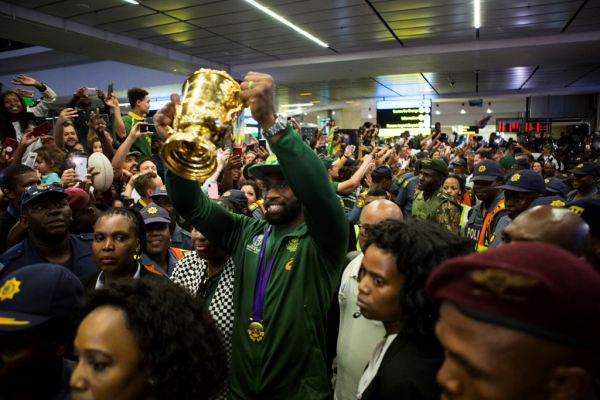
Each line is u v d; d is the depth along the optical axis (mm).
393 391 1142
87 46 9750
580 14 8359
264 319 1611
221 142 1237
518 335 508
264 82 1244
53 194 2281
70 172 2904
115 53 10422
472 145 14062
